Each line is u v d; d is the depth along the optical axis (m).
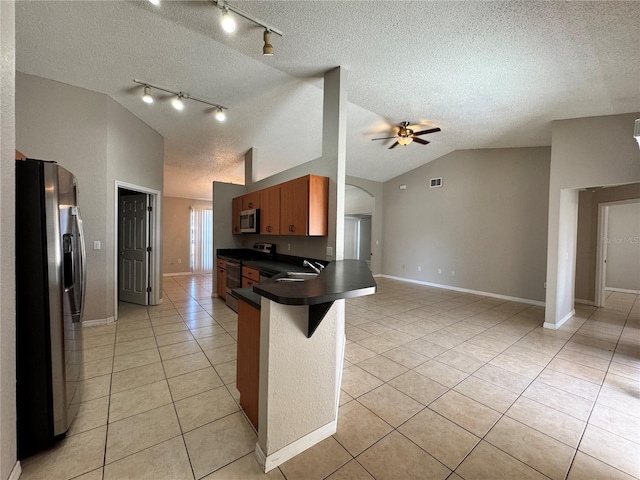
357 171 6.91
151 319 3.88
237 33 2.36
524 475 1.46
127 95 3.48
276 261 4.40
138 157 4.04
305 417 1.60
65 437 1.65
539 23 1.97
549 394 2.21
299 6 1.98
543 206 5.07
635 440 1.73
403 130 4.29
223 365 2.57
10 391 1.32
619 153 3.31
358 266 2.54
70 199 1.78
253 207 4.67
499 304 5.05
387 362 2.73
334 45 2.44
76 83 3.20
